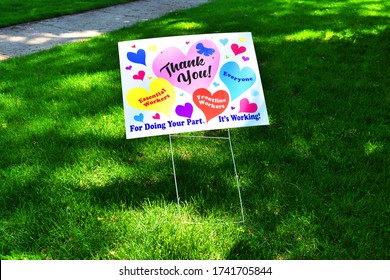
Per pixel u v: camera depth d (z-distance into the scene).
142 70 2.73
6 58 5.92
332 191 3.07
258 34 6.46
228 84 2.79
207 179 3.17
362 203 2.91
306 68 5.15
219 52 2.82
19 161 3.34
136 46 2.75
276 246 2.61
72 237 2.65
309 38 6.26
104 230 2.69
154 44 2.77
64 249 2.57
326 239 2.64
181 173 3.23
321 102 4.31
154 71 2.74
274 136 3.76
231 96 2.79
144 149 3.53
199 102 2.75
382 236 2.68
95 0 10.29
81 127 3.81
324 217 2.79
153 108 2.71
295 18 7.56
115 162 3.35
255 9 8.39
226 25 6.89
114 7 9.73
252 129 3.86
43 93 4.48
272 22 7.24
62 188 3.04
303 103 4.28
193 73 2.77
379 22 7.18
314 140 3.68
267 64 5.32
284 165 3.34
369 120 4.04
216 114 2.76
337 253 2.55
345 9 8.36
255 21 7.26
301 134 3.75
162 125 2.69
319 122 3.95
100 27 7.82
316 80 4.85
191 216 2.85
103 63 5.37
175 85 2.75
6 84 4.70
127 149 3.53
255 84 2.82
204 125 2.73
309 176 3.19
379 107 4.23
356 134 3.79
